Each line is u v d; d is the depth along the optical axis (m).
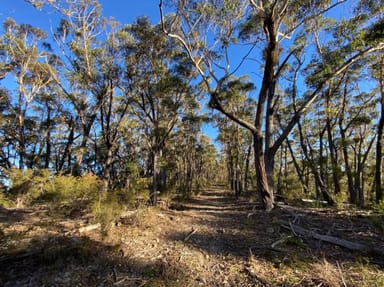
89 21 13.84
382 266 4.06
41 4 10.16
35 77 18.69
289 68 15.66
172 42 13.98
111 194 6.29
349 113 18.47
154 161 14.68
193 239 6.00
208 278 3.90
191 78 14.97
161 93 14.55
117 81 14.77
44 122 23.19
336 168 14.71
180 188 23.31
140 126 21.80
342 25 11.55
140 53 14.15
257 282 3.68
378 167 13.20
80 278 3.70
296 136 24.06
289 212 8.54
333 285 3.42
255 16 10.80
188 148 29.20
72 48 13.73
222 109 10.23
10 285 3.44
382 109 13.27
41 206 9.05
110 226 5.80
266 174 10.10
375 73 14.08
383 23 7.73
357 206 10.95
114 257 4.47
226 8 9.65
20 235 4.73
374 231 5.93
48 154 23.11
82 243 4.57
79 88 17.16
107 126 15.06
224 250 5.20
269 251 4.93
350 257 4.51
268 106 10.94
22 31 17.33
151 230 6.50
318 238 5.57
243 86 17.08
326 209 9.09
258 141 10.16
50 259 4.10
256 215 8.77
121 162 21.36
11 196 9.69
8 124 19.92
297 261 4.31
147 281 3.68
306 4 10.50
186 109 18.09
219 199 19.36
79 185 6.99
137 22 13.48
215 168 61.84
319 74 12.71
